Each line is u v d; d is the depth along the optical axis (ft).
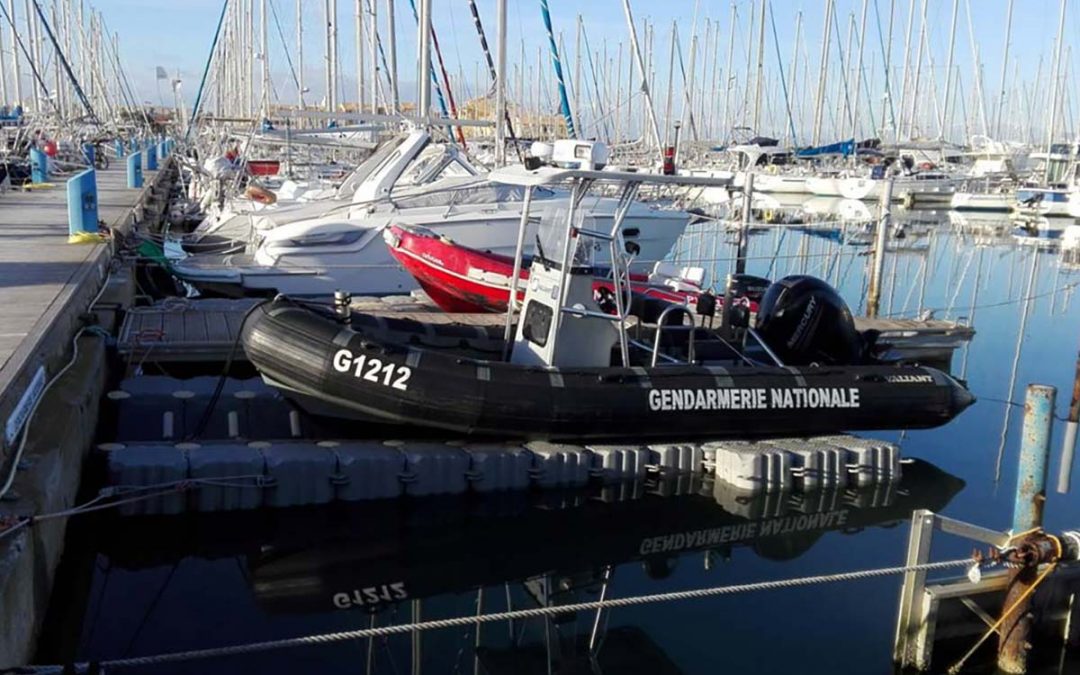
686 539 20.51
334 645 15.60
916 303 51.03
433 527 20.67
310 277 39.65
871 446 23.73
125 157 103.60
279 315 22.34
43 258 30.35
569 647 15.81
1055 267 67.21
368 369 21.36
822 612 17.22
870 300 40.37
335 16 64.28
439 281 34.45
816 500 22.70
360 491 20.68
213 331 29.78
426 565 19.04
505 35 42.88
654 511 21.84
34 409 17.76
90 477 19.93
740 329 26.91
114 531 19.19
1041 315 48.11
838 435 24.80
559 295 23.17
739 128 116.37
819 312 26.96
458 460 21.31
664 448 22.82
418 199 41.42
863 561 19.53
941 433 28.19
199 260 42.63
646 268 42.70
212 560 18.75
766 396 23.66
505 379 21.81
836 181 115.34
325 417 22.36
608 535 20.62
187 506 19.61
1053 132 131.75
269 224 42.39
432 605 17.37
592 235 23.29
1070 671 15.10
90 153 79.61
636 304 28.89
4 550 13.02
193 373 29.37
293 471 20.20
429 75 45.75
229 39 85.05
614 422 22.40
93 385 21.74
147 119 139.64
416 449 21.39
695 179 22.75
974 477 24.54
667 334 26.48
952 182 118.73
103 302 29.71
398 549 19.65
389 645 15.71
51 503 15.39
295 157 66.23
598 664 15.28
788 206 109.19
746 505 22.25
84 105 96.48
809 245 75.92
